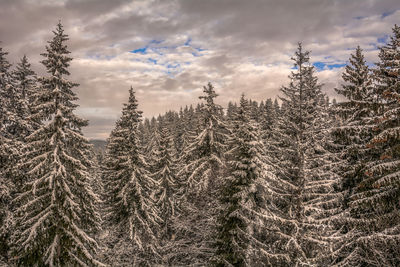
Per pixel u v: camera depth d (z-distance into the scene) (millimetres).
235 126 15734
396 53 12297
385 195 12266
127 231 17891
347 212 11812
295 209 12727
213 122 19172
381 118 11852
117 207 19375
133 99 18828
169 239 21500
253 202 13828
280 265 12375
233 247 13766
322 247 11492
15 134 15641
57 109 13023
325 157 12430
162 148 22984
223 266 14266
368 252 13383
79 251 12828
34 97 13445
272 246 12703
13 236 12453
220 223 14875
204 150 19047
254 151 13656
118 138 18578
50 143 12234
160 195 22391
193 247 18062
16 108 15938
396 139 12016
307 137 12562
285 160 13195
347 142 15398
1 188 13305
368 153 14648
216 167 18031
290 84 13391
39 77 12930
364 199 12461
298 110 12977
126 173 18688
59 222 12867
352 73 16312
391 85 13219
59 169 12398
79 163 13211
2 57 15461
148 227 18141
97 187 30641
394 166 11578
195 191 18391
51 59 13094
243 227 13977
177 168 23438
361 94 15523
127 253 17781
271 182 13898
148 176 19000
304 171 11742
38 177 13266
